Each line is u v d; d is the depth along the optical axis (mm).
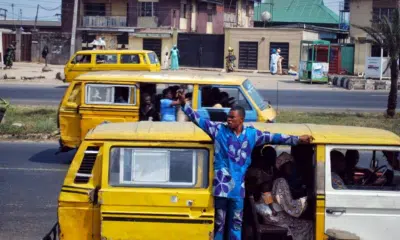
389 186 6535
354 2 53000
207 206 6148
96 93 13484
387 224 6309
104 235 6125
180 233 6152
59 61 56375
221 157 6199
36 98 26750
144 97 13453
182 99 6434
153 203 6125
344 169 6734
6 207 10273
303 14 75000
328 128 6820
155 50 57312
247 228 6520
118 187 6160
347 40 65375
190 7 63688
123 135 6254
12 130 17594
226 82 13430
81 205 6250
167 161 6219
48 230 9109
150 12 60438
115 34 60094
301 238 6551
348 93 33188
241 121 6250
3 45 56312
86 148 6297
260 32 53719
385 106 26812
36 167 13516
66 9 61344
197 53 55812
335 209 6316
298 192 6758
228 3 71375
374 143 6391
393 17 22609
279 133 6395
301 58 41531
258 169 6660
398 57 21969
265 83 39156
